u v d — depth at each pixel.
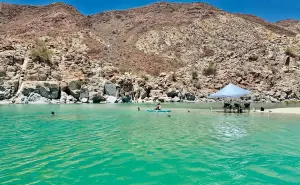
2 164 7.99
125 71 59.75
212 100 57.72
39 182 6.56
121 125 16.80
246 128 15.59
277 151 9.73
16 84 39.88
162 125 16.95
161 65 74.81
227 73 64.44
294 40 76.69
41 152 9.47
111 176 7.03
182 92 56.62
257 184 6.52
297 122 18.61
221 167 7.82
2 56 41.62
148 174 7.21
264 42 79.38
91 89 45.34
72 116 22.02
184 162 8.34
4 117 20.72
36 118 20.17
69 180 6.71
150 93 55.00
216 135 13.14
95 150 9.84
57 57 49.09
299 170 7.55
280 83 62.28
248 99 56.88
